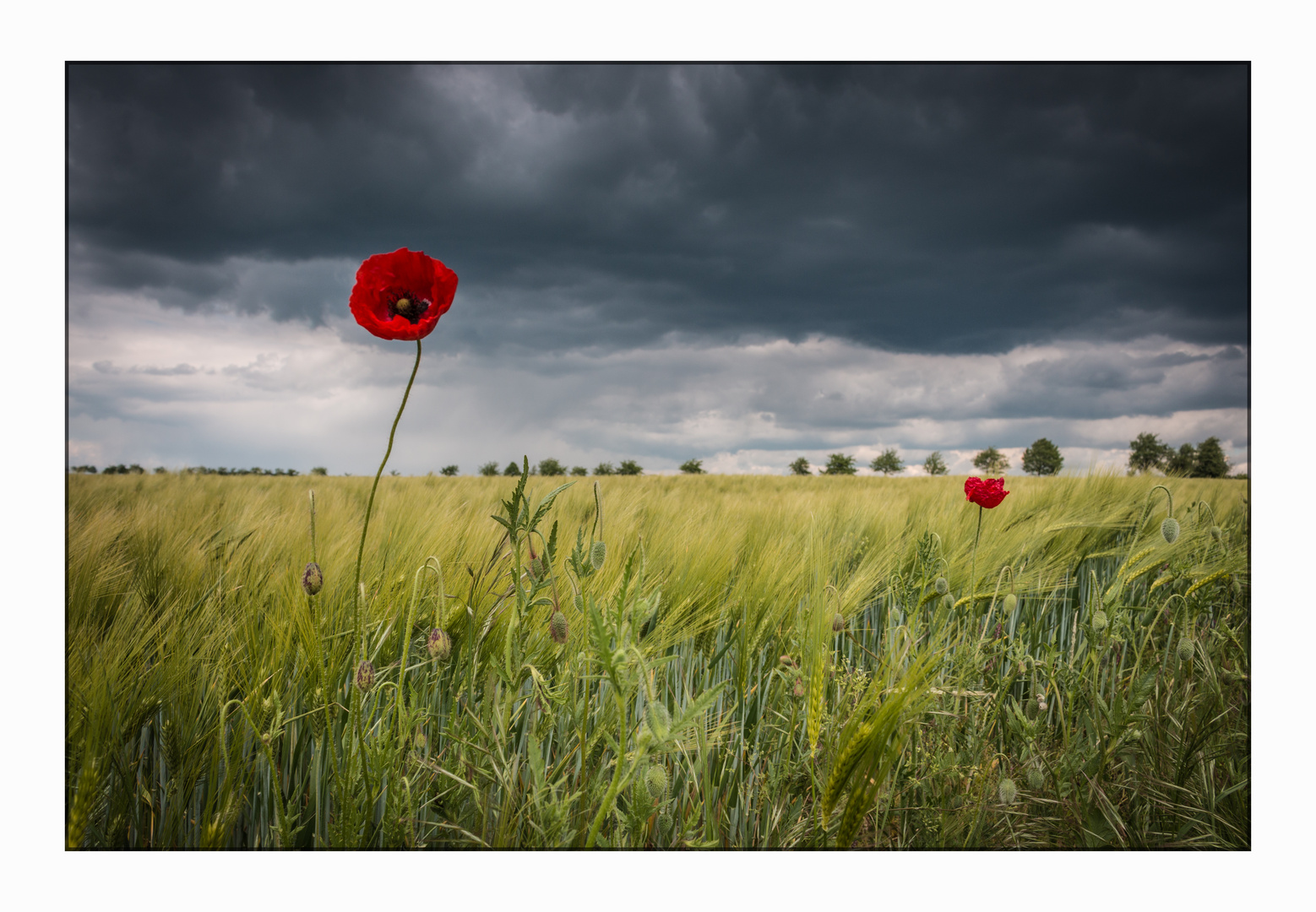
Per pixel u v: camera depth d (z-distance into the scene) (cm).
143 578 200
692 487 736
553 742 177
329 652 155
